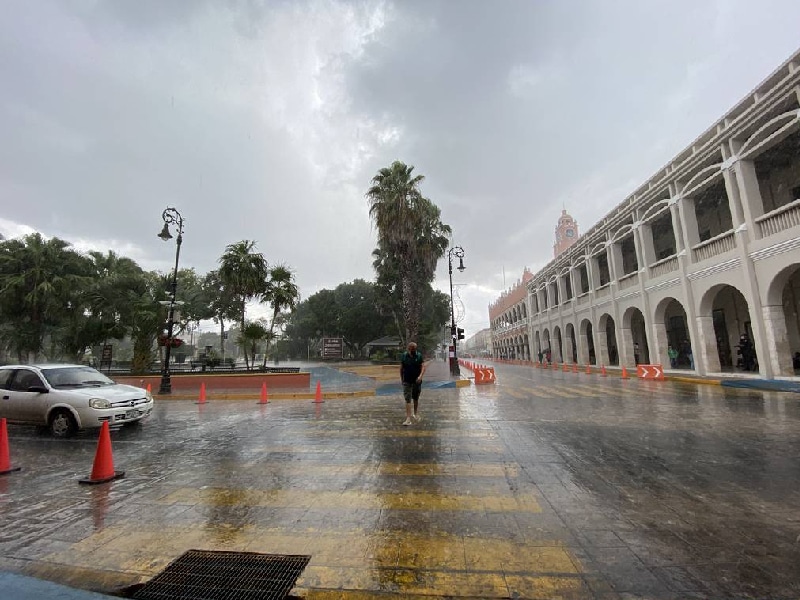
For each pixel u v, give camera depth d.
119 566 3.18
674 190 18.80
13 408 8.71
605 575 2.86
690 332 17.91
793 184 16.19
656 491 4.43
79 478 5.53
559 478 4.95
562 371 27.61
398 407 11.51
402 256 25.64
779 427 7.33
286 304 24.28
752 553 3.10
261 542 3.51
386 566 3.06
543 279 39.34
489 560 3.10
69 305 28.30
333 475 5.32
